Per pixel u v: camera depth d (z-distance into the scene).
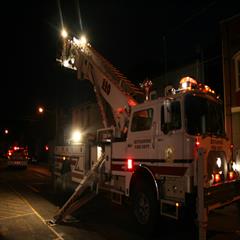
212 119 7.19
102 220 8.55
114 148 8.41
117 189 8.27
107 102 9.79
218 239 6.80
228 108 15.82
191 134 6.39
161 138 6.86
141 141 7.44
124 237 7.02
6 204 10.76
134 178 7.59
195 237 7.00
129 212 9.55
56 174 13.91
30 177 21.38
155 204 6.86
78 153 11.06
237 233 7.20
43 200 11.55
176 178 6.40
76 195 8.47
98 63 10.45
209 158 6.42
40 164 40.00
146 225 7.04
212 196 6.20
